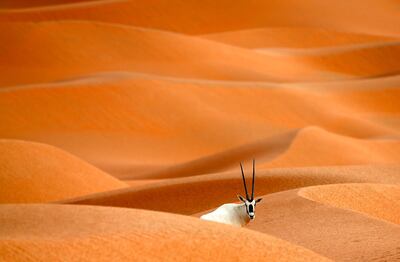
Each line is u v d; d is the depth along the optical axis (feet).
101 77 269.85
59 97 249.75
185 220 50.37
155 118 249.55
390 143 202.69
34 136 234.99
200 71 322.55
